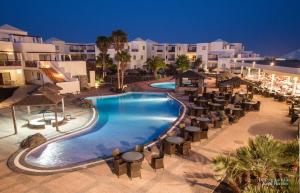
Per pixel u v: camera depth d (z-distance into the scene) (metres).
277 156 6.29
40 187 8.52
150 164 10.20
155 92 30.84
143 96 30.09
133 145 13.85
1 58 30.81
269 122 16.41
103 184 8.68
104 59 43.62
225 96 23.70
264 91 26.14
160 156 9.69
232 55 60.69
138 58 61.28
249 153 6.62
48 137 14.17
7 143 13.11
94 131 16.39
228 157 6.93
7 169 9.92
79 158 11.83
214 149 11.76
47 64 31.05
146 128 17.30
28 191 8.29
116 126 17.73
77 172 9.56
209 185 8.56
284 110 19.84
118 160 9.10
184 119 17.53
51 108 21.45
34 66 30.08
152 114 21.53
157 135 15.72
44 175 9.36
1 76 31.98
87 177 9.16
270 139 6.80
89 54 63.41
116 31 31.33
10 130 15.38
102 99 27.97
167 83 40.97
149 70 54.03
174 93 29.92
